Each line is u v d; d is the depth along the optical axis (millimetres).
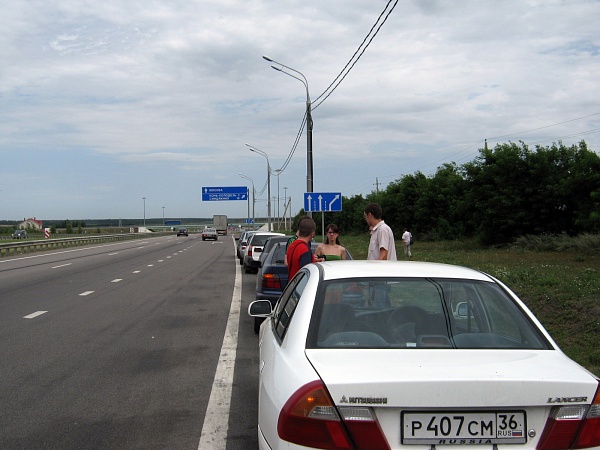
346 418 2887
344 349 3432
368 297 3926
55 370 7430
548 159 37188
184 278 20734
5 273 22359
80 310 12680
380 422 2908
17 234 80500
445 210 54969
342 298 3873
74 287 17391
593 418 2955
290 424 2990
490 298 3947
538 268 20281
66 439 5039
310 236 7688
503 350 3461
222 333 10031
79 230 117312
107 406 5969
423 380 2896
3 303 13742
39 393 6422
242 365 7746
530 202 37219
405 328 3715
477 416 2920
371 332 3658
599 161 32594
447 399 2895
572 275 16578
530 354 3406
